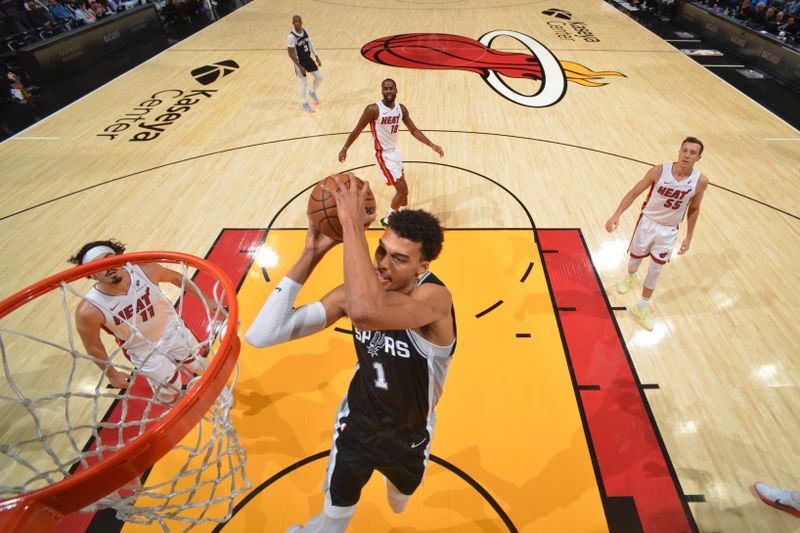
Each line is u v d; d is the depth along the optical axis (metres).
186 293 3.96
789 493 2.58
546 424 3.05
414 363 1.65
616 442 2.96
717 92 7.78
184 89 8.10
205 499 2.64
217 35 10.74
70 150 6.33
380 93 7.81
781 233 4.70
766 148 6.16
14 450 2.87
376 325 1.20
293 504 2.65
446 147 6.25
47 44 8.55
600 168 5.78
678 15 11.53
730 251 4.49
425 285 1.49
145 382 3.24
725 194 5.27
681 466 2.83
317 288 4.09
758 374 3.37
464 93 7.77
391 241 1.40
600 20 11.56
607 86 7.99
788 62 8.05
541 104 7.40
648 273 3.59
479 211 5.02
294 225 4.86
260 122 6.95
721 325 3.74
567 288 4.07
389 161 4.48
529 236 4.66
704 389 3.27
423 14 12.13
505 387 3.28
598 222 4.86
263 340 1.57
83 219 5.03
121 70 9.14
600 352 3.52
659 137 6.45
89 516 2.58
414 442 1.89
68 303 4.01
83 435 2.96
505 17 11.78
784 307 3.89
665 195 3.26
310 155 6.10
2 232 4.86
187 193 5.40
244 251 4.52
